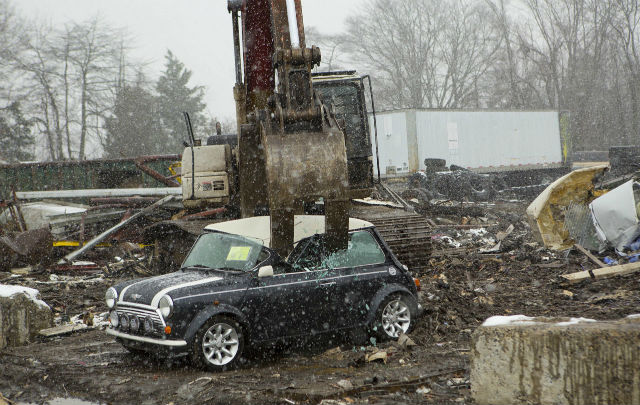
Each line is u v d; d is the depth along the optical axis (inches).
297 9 310.3
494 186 1226.0
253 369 273.7
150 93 2421.3
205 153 476.4
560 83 2352.4
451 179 1095.0
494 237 721.0
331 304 300.2
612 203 481.7
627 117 2411.4
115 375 268.8
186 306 265.9
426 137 1174.3
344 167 282.5
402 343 295.0
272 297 285.7
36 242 623.8
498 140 1294.3
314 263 304.3
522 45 2234.3
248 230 316.2
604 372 165.8
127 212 703.1
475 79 2324.1
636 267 429.7
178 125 2876.5
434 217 882.8
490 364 182.4
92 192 821.9
